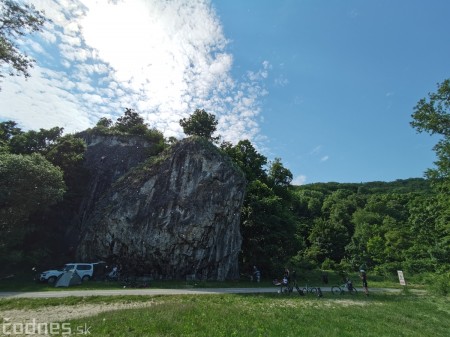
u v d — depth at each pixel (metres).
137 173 38.53
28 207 29.80
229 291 22.69
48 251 35.44
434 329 13.97
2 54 18.12
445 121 26.42
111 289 21.64
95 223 35.31
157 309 14.19
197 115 54.50
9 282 24.83
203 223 32.47
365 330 12.57
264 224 38.28
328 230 65.31
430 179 28.67
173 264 31.72
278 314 14.66
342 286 25.02
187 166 36.09
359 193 119.12
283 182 52.84
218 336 10.52
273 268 37.09
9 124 48.91
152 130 55.22
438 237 45.19
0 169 27.72
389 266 47.38
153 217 32.94
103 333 10.53
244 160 50.38
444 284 26.09
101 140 52.09
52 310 14.80
